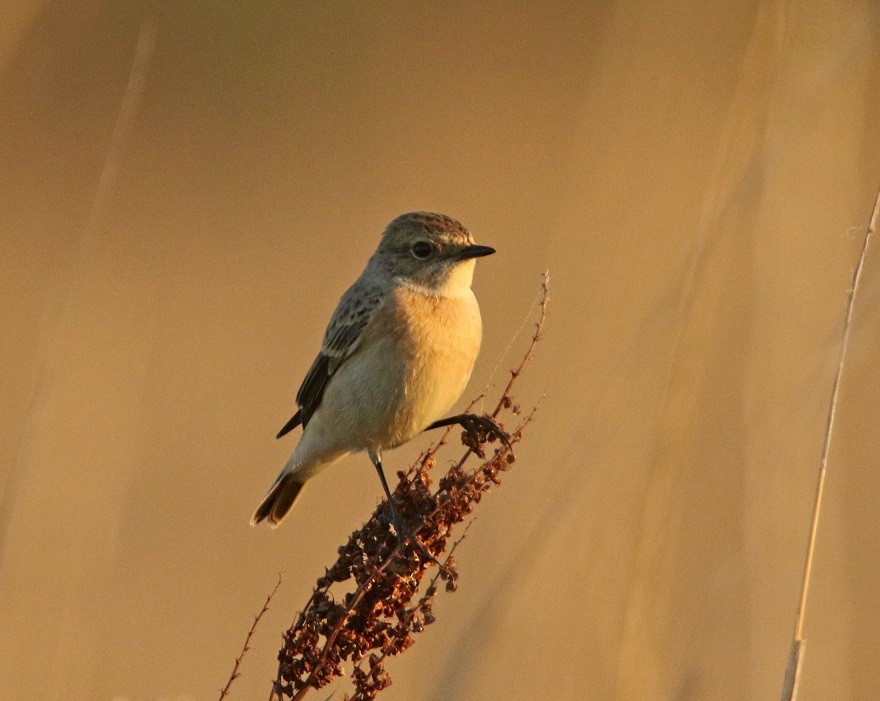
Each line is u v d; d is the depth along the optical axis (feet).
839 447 32.01
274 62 84.99
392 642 24.21
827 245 31.42
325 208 72.69
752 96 28.37
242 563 46.65
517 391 41.42
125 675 42.57
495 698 27.58
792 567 29.78
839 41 30.99
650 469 26.78
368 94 82.02
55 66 80.02
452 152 75.92
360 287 33.88
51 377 27.78
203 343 60.44
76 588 35.14
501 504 33.17
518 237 62.95
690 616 32.37
